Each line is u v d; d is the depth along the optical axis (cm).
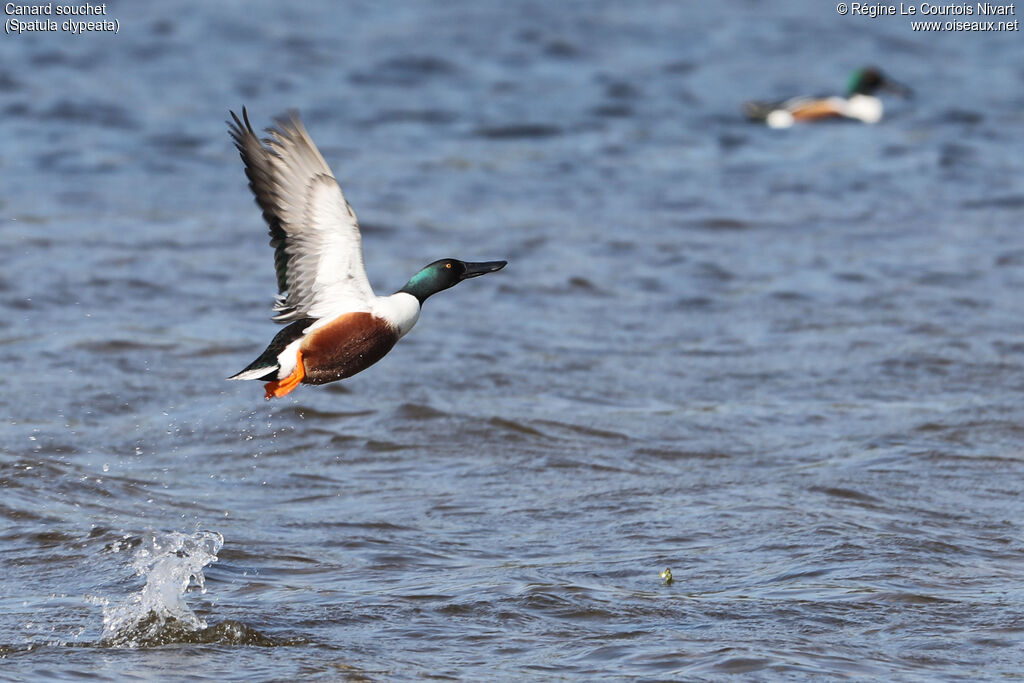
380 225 2195
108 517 1118
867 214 2342
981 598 957
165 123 2803
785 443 1333
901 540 1066
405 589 977
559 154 2725
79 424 1354
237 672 839
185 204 2291
